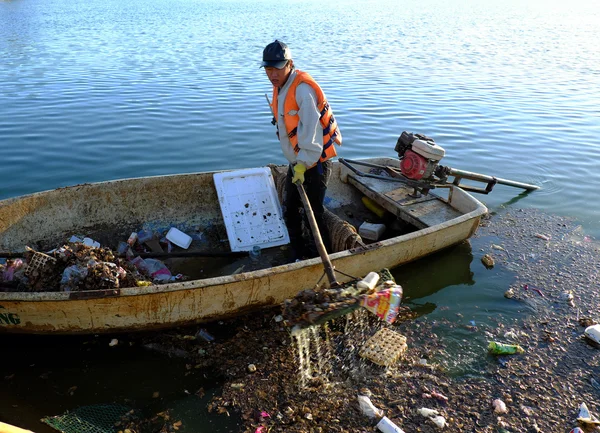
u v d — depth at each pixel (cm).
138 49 1795
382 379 358
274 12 4003
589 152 847
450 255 530
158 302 367
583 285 480
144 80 1273
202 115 975
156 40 2069
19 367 362
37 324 366
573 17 3794
